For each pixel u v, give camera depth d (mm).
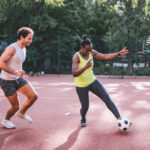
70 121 5047
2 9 19891
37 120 5145
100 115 5551
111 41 20094
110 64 21703
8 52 3963
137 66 23391
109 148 3541
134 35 19828
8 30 20953
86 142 3791
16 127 4625
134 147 3576
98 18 25469
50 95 8664
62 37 20828
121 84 12562
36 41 20109
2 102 7250
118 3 21344
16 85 4301
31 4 18906
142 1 19875
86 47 4078
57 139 3938
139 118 5258
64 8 20766
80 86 4344
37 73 19031
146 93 9133
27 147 3604
